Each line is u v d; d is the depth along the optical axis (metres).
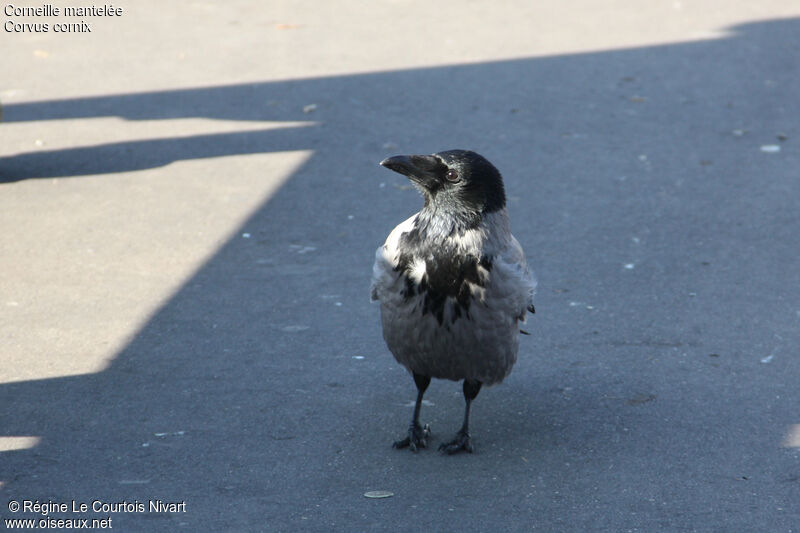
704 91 15.24
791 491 5.81
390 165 5.82
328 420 6.71
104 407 6.81
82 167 12.15
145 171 12.02
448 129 13.59
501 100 14.86
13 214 10.60
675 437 6.47
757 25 19.39
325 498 5.78
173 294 8.72
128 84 15.94
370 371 7.42
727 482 5.92
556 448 6.36
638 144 12.95
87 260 9.44
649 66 16.64
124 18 20.75
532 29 19.30
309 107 14.59
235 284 8.95
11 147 12.91
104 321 8.17
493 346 6.05
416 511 5.64
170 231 10.20
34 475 5.97
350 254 9.66
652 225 10.34
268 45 18.30
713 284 8.91
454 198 5.78
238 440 6.43
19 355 7.55
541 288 8.87
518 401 6.99
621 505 5.69
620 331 8.03
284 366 7.46
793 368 7.38
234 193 11.33
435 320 5.93
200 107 14.69
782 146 12.77
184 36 19.11
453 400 7.04
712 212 10.68
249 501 5.73
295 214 10.69
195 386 7.13
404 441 6.39
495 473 6.07
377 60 17.17
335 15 20.72
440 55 17.45
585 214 10.66
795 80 15.73
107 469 6.06
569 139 13.15
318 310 8.44
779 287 8.84
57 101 15.02
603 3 21.55
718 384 7.17
